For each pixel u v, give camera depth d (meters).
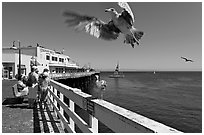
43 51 55.41
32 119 6.08
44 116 6.43
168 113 28.05
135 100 39.34
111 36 3.52
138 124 1.64
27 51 51.44
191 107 32.12
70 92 4.37
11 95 11.15
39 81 7.97
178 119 24.75
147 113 28.36
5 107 7.83
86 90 55.91
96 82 3.33
